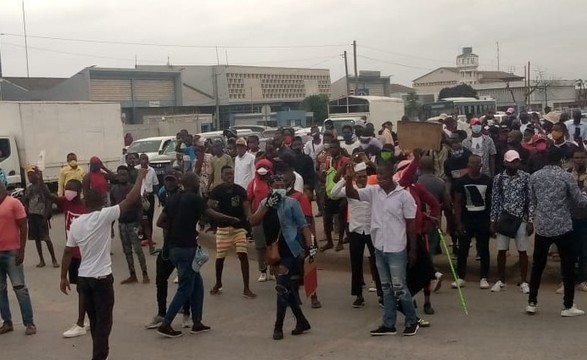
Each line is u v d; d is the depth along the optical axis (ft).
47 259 45.60
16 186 69.26
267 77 245.04
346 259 39.37
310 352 24.59
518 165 30.94
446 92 275.39
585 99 300.61
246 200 33.71
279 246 26.37
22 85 210.79
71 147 75.66
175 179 32.17
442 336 25.58
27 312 28.43
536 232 27.45
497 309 29.14
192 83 229.66
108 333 23.81
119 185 38.75
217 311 31.27
